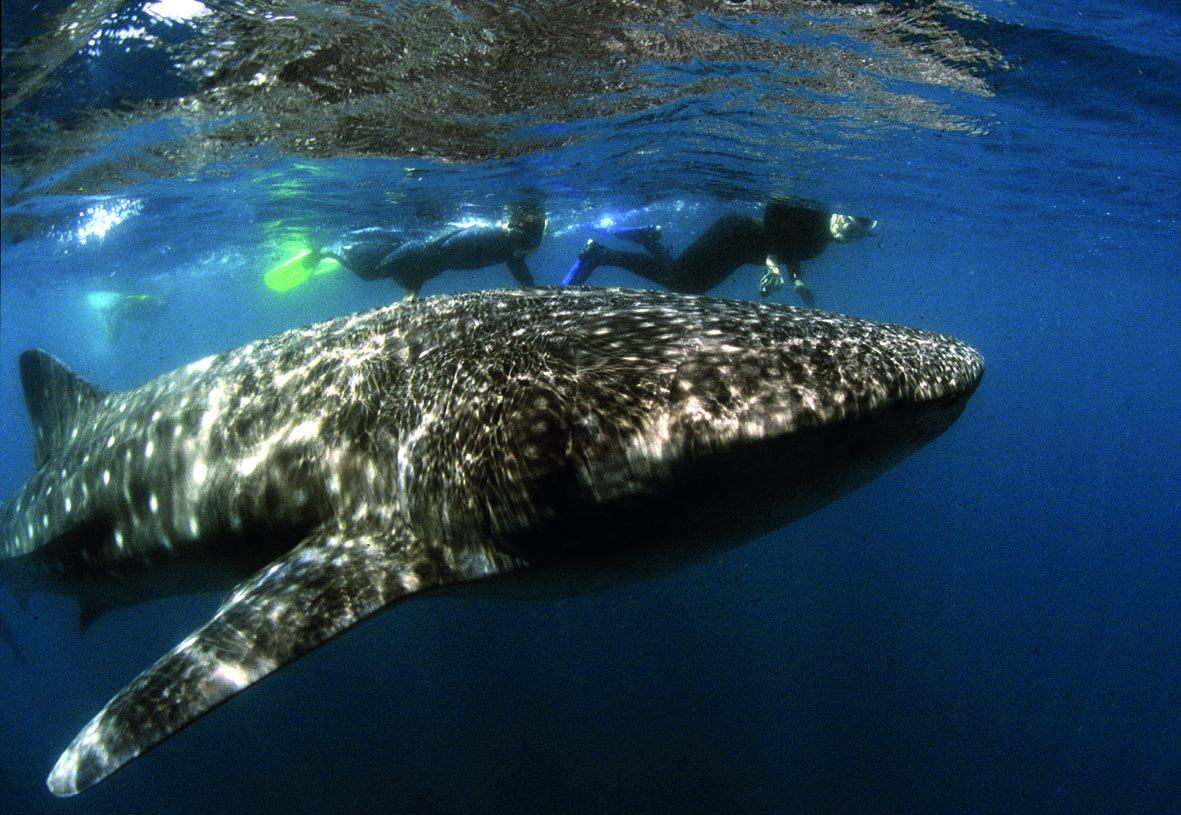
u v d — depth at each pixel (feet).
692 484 6.95
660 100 26.32
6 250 42.22
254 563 10.07
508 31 19.84
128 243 47.09
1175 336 189.37
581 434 7.14
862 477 7.84
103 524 11.72
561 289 9.84
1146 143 31.71
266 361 10.43
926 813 34.60
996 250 68.18
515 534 7.54
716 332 7.81
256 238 52.24
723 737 38.93
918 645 54.03
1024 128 29.86
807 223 27.86
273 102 23.26
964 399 7.98
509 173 36.29
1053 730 43.16
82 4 16.21
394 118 26.12
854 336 7.89
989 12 20.24
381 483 8.49
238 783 36.76
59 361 14.15
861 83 25.05
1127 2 19.80
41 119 22.21
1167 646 60.39
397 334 9.66
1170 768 40.45
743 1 19.16
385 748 38.63
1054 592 75.72
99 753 6.01
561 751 37.29
